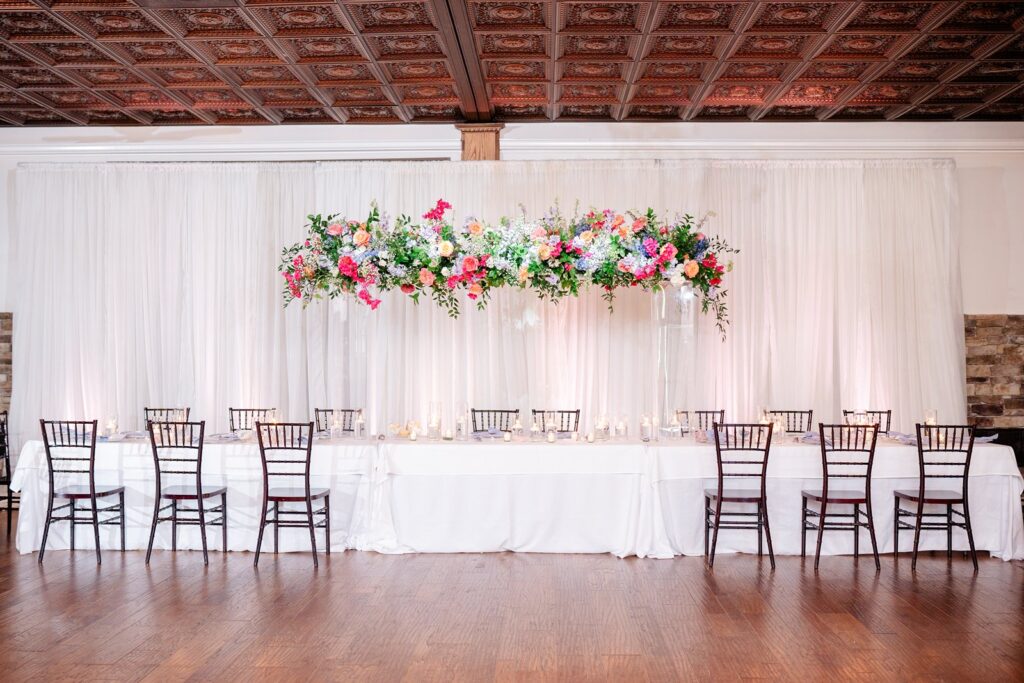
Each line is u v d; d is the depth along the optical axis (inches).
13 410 365.4
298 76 297.6
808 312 358.0
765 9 243.4
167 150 364.8
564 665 174.6
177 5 236.7
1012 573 248.2
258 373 361.1
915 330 358.9
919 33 257.3
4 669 171.6
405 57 281.6
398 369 357.1
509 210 355.3
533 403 353.1
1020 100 330.0
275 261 362.0
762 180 358.3
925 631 195.5
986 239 363.9
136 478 276.1
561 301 354.6
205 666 173.5
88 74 298.5
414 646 185.6
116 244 364.8
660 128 358.6
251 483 274.4
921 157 361.1
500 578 240.8
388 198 358.0
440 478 269.7
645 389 351.9
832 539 269.1
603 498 268.5
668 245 264.2
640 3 238.1
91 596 222.8
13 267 372.5
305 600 219.5
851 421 344.5
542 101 328.5
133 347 362.6
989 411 363.6
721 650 183.2
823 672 170.6
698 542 268.2
